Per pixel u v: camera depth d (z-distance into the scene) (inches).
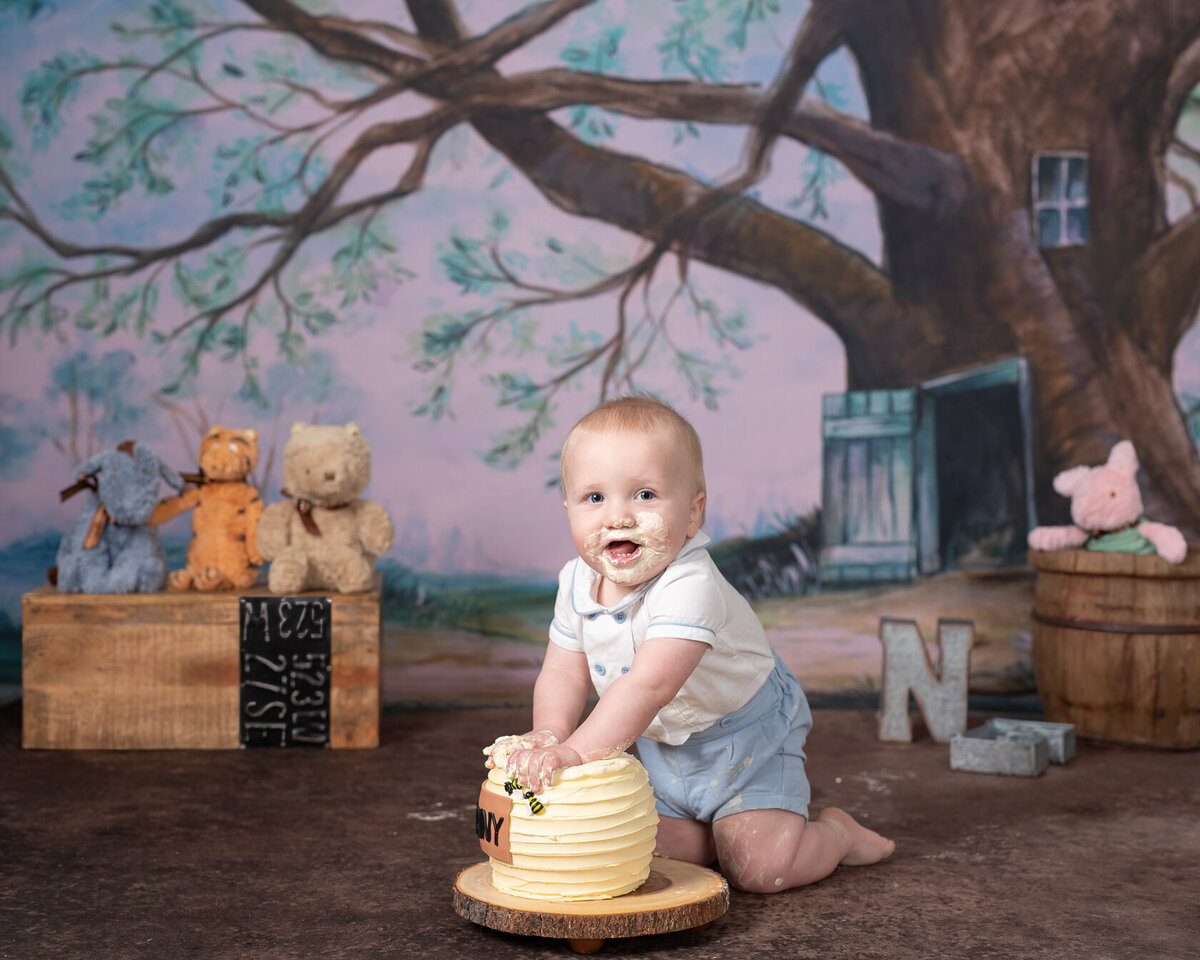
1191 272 153.6
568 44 153.8
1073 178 154.0
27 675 119.3
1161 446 152.6
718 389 153.8
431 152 152.5
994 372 153.3
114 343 148.9
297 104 151.4
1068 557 127.8
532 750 67.1
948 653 126.9
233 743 121.3
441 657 149.1
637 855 68.1
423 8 152.5
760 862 77.0
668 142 154.2
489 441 152.2
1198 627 123.5
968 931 71.0
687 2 153.8
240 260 150.6
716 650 74.8
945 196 154.1
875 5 154.4
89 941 68.5
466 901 67.6
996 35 154.3
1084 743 127.9
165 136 150.0
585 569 77.8
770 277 154.3
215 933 69.9
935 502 152.4
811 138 154.4
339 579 124.0
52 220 148.6
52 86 148.9
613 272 153.8
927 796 105.3
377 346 151.6
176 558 148.9
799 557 152.4
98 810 97.8
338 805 100.2
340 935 69.7
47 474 147.5
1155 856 87.2
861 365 153.9
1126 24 153.8
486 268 152.8
